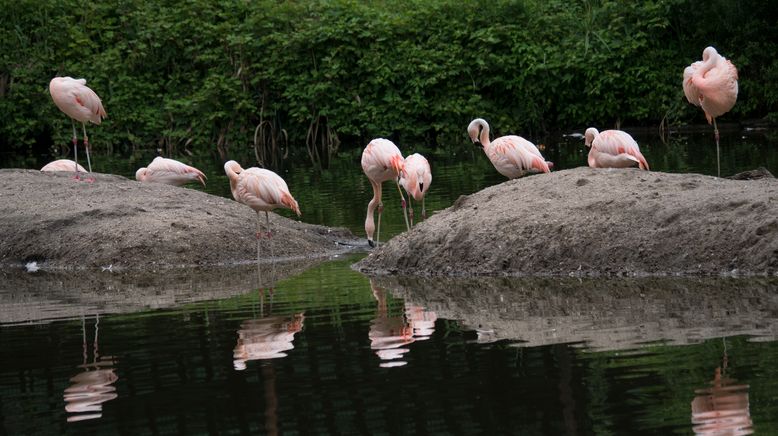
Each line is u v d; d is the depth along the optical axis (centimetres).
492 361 746
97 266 1401
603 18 3044
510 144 1431
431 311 955
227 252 1429
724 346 731
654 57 2956
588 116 2988
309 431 621
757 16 2842
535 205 1225
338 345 830
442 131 3038
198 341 873
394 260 1259
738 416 588
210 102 3105
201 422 653
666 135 2833
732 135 2670
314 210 1788
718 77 1409
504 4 3073
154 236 1427
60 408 699
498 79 2991
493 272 1166
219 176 2320
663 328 805
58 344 890
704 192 1143
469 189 1872
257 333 895
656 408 612
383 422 630
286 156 2848
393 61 3075
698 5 2867
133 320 984
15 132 3028
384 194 1941
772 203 1057
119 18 3291
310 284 1176
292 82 3127
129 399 711
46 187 1656
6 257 1470
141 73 3234
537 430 595
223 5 3275
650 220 1116
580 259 1123
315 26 3119
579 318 873
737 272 1019
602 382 672
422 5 3170
